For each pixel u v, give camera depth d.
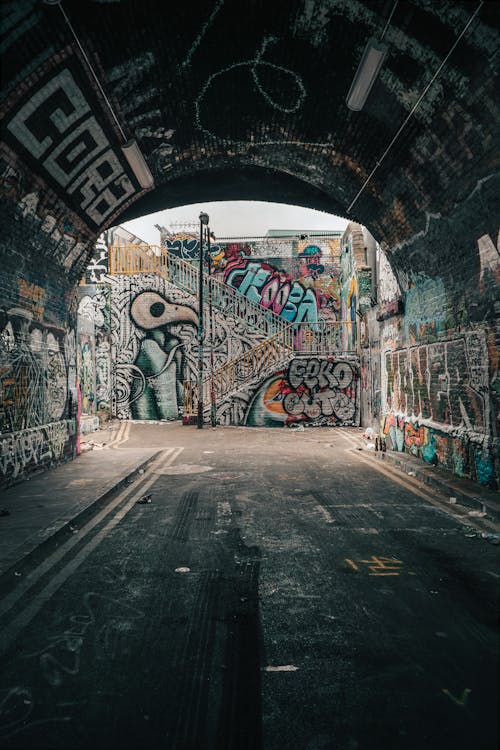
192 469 9.66
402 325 11.22
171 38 6.42
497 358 6.96
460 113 6.21
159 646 3.18
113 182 8.90
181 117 8.34
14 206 7.09
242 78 7.45
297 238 25.14
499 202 6.48
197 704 2.60
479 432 7.53
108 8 5.54
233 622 3.49
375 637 3.27
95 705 2.60
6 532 5.27
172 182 11.52
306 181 10.95
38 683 2.79
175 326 21.45
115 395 21.69
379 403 14.93
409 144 7.51
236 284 25.19
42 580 4.26
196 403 19.94
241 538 5.38
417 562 4.63
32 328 8.52
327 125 8.40
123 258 21.78
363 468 9.64
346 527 5.75
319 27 6.29
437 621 3.49
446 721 2.44
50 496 6.96
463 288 8.00
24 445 8.10
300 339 24.34
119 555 4.87
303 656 3.05
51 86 6.09
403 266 10.49
